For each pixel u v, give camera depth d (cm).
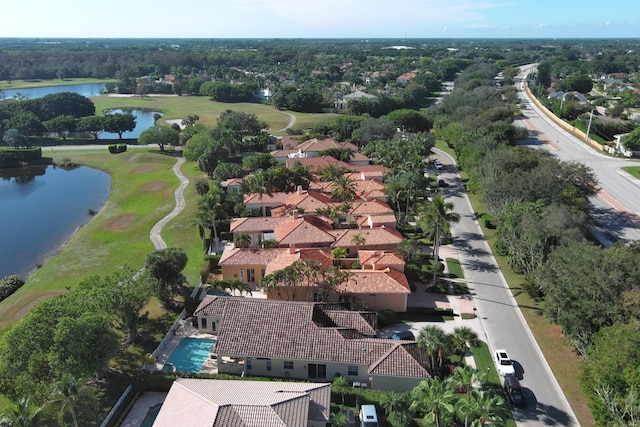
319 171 10262
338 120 15150
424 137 12225
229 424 3381
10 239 8912
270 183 9244
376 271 5903
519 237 6688
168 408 3716
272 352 4525
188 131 14875
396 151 10631
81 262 7512
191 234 8319
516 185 7644
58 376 3819
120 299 4891
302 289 5809
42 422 3862
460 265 6944
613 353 3750
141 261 7394
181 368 4791
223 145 12500
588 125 14500
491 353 4969
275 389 3966
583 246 5184
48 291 6581
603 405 3659
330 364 4516
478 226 8331
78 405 3553
